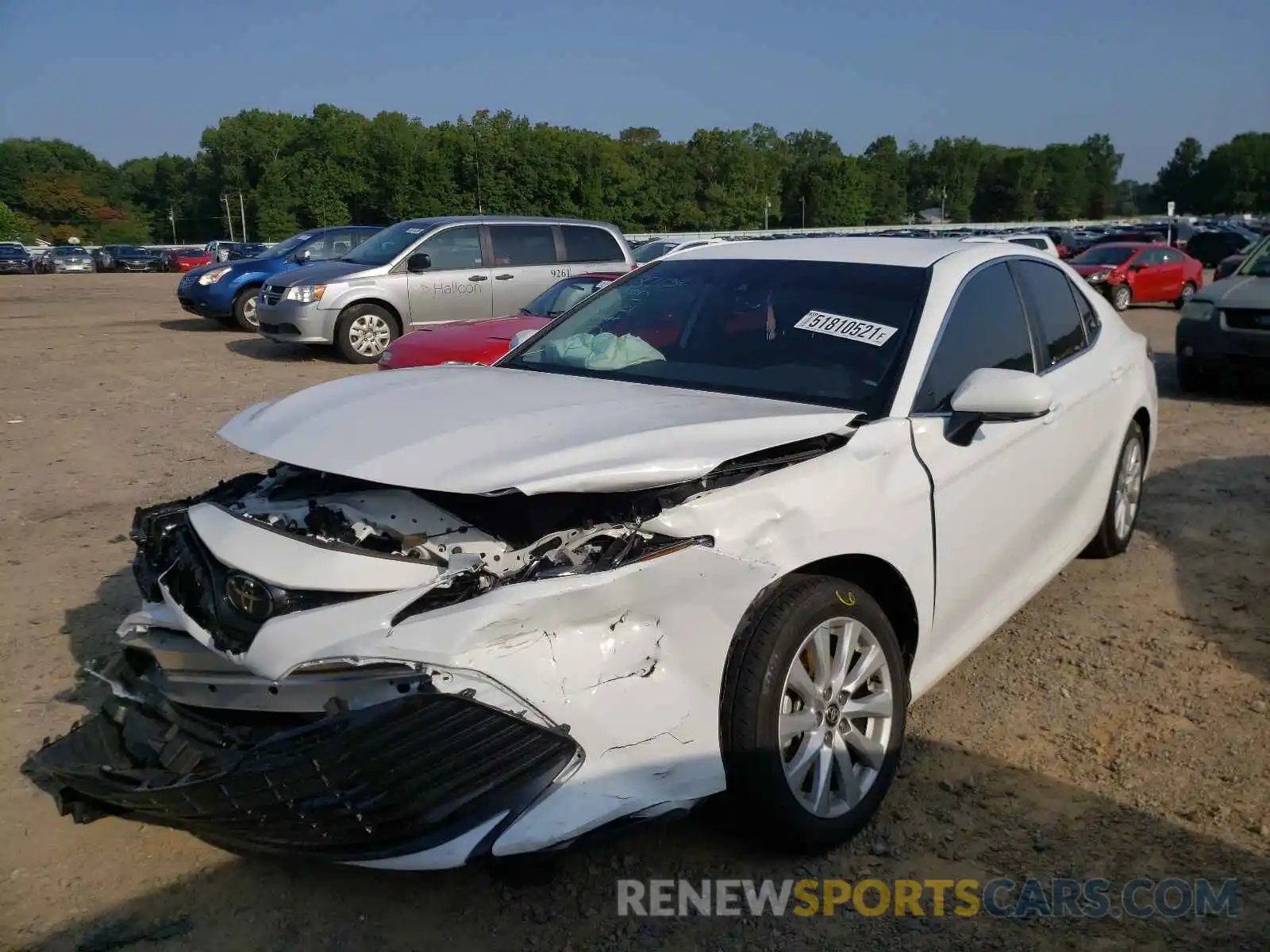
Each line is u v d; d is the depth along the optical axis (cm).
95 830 329
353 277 1370
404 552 274
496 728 250
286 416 333
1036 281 462
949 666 370
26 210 11319
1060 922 286
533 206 8319
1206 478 729
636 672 269
